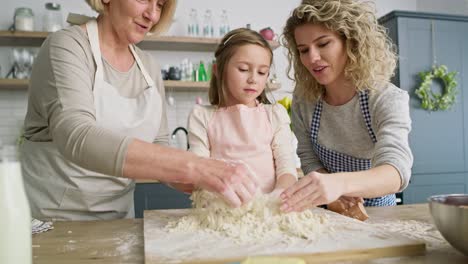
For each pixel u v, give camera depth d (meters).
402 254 0.71
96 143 0.80
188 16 3.23
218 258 0.67
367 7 1.17
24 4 2.93
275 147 1.30
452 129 3.06
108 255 0.74
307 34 1.15
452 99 2.99
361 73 1.18
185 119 3.18
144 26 1.14
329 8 1.11
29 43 2.87
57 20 2.83
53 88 0.96
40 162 1.18
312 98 1.39
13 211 0.45
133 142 0.81
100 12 1.15
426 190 3.01
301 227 0.82
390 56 1.25
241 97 1.29
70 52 1.02
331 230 0.83
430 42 3.01
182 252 0.71
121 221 1.04
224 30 3.15
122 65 1.23
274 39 3.19
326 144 1.38
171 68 2.98
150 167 0.80
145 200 2.40
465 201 0.75
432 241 0.80
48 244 0.81
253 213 0.90
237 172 0.87
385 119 1.13
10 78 2.67
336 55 1.15
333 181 0.89
